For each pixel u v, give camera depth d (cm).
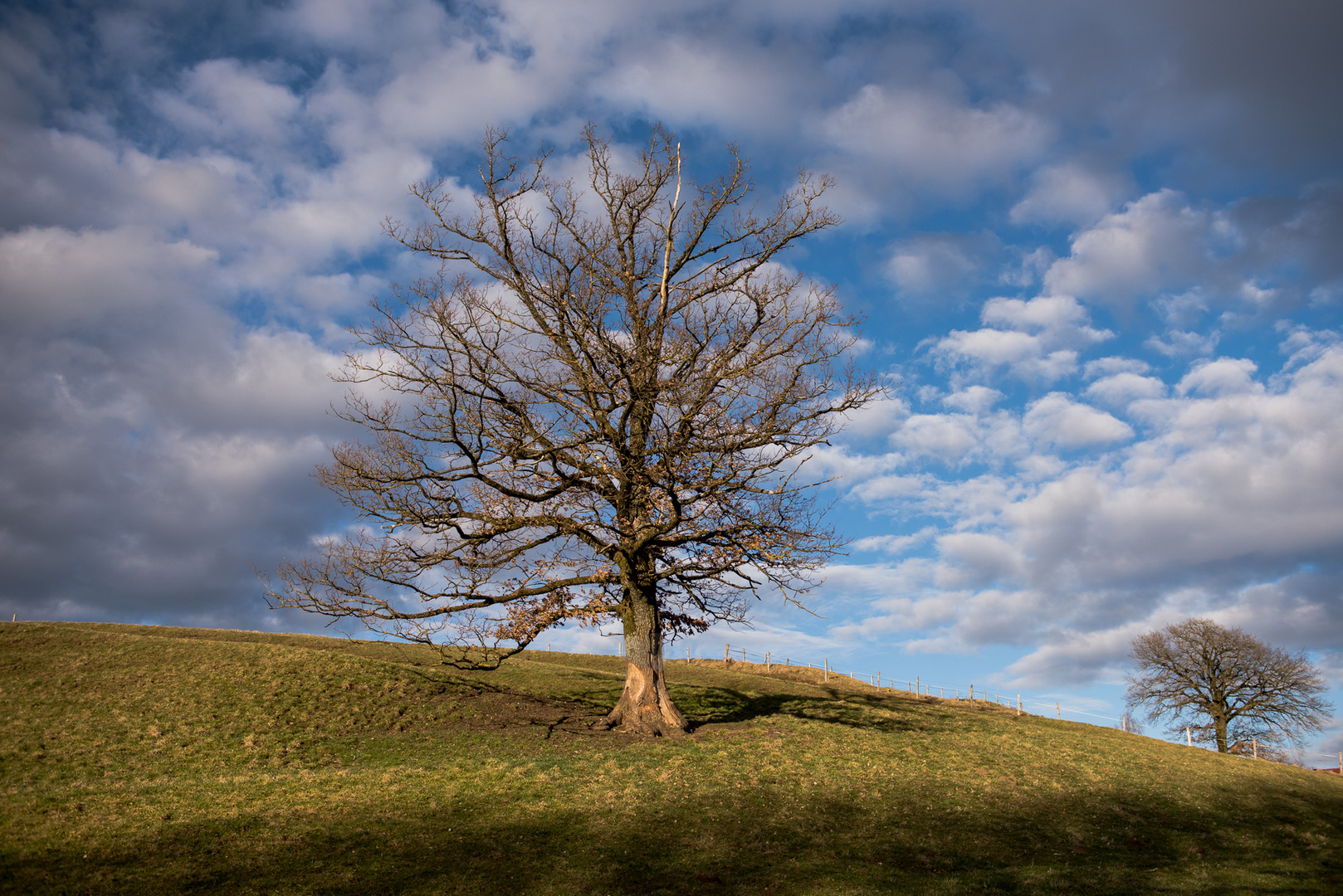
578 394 2298
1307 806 2611
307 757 2236
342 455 2302
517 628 2436
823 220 2456
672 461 2203
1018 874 1512
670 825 1675
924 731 2944
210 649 3145
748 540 2327
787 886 1366
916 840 1714
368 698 2792
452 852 1448
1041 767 2567
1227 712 5406
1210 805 2378
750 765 2180
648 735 2431
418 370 2217
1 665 2797
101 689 2627
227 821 1534
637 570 2447
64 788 1827
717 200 2505
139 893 1200
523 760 2134
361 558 2281
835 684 4988
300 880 1277
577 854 1480
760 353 2277
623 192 2498
